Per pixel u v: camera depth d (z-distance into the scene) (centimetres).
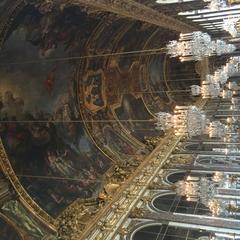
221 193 1605
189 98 3425
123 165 2106
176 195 1652
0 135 1639
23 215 1627
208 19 2362
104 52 2166
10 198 1630
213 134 1343
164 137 2448
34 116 1808
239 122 2425
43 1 1388
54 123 1931
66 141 1992
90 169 2019
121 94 2523
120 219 1542
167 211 1566
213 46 1368
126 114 2528
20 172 1702
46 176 1797
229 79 3222
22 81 1703
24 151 1745
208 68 3575
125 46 2369
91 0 1362
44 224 1655
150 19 1883
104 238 1421
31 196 1694
